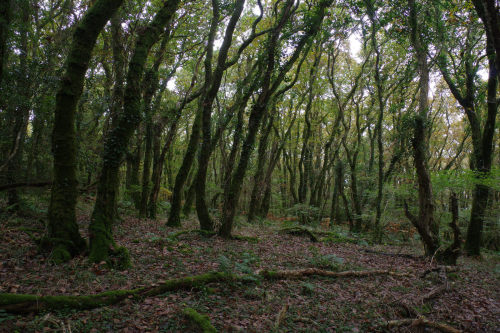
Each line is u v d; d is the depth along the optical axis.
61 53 11.15
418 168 10.66
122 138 6.80
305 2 13.21
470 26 12.05
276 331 4.19
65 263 5.88
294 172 27.12
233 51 19.11
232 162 11.78
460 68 14.99
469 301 6.46
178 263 6.86
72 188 6.56
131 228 11.18
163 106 14.05
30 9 10.02
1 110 10.09
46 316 3.79
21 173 10.90
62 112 6.29
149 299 4.76
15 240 7.02
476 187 12.56
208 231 11.28
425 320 4.93
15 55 11.05
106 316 4.09
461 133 27.11
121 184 23.38
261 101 11.12
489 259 12.67
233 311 4.73
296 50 11.18
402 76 18.42
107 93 12.80
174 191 13.38
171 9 7.33
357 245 13.45
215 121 23.55
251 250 9.38
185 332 3.96
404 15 13.49
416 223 10.76
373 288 6.67
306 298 5.70
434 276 7.94
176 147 31.17
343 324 4.80
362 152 29.06
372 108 22.16
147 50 7.12
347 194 28.31
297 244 11.87
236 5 10.80
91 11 6.17
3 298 3.87
